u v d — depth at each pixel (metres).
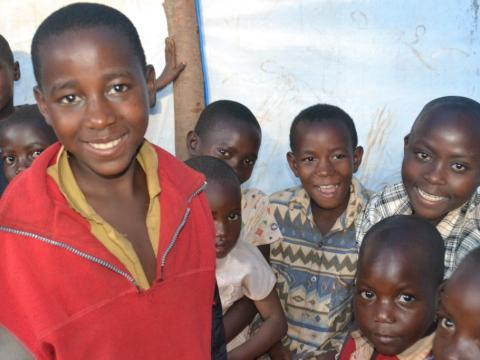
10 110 3.14
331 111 2.76
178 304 1.42
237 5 3.58
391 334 1.88
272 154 3.66
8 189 1.34
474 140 2.14
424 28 3.45
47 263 1.26
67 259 1.27
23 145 2.55
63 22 1.28
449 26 3.42
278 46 3.59
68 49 1.26
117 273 1.31
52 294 1.26
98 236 1.31
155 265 1.41
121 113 1.31
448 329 1.57
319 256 2.71
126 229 1.40
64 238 1.27
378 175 3.57
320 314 2.65
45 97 1.32
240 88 3.64
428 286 1.88
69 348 1.25
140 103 1.33
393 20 3.47
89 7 1.33
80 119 1.29
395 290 1.85
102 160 1.33
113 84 1.29
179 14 3.45
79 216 1.30
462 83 3.45
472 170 2.16
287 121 3.63
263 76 3.62
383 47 3.50
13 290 1.25
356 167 2.87
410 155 2.27
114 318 1.30
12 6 3.74
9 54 3.08
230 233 2.31
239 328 2.44
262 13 3.58
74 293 1.27
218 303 1.70
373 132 3.56
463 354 1.52
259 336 2.42
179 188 1.49
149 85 1.47
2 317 1.26
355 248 2.64
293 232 2.80
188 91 3.50
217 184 2.26
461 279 1.53
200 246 1.52
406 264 1.85
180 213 1.45
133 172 1.47
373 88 3.53
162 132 3.80
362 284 1.91
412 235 1.90
